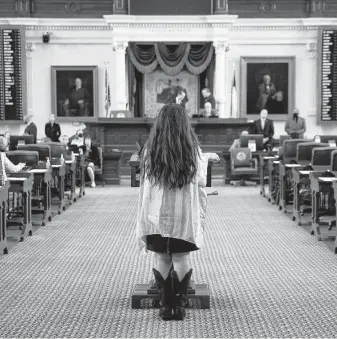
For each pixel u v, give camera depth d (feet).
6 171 35.24
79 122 77.97
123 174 66.54
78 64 77.77
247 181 61.52
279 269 27.37
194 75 78.02
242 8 77.56
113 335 18.76
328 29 75.56
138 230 19.45
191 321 20.04
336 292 23.57
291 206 46.50
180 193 19.06
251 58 77.46
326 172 35.01
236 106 74.64
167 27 72.54
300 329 19.29
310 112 78.13
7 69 75.31
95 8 77.46
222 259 29.40
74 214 43.06
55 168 43.47
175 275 19.97
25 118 76.18
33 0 77.36
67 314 20.86
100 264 28.30
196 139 19.53
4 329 19.35
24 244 32.78
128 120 64.80
